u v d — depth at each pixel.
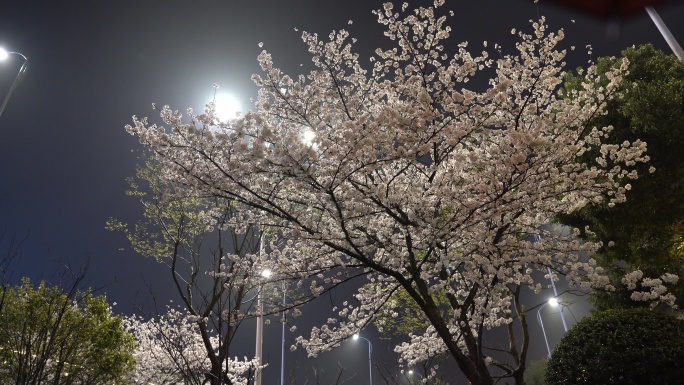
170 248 9.52
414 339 8.69
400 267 6.92
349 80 6.79
